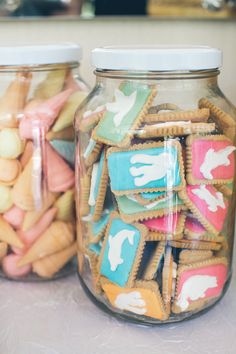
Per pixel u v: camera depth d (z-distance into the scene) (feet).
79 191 1.75
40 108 1.79
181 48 1.62
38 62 1.76
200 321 1.68
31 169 1.80
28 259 1.88
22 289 1.88
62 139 1.84
